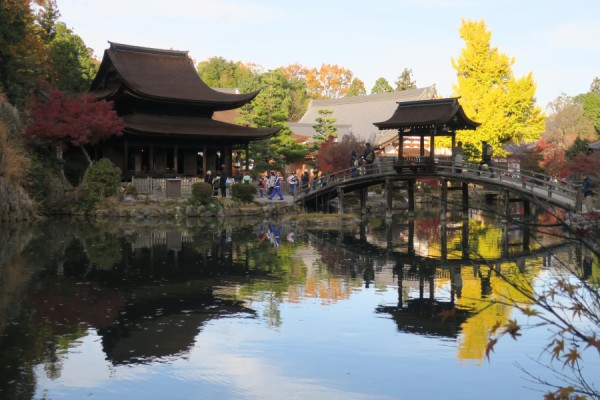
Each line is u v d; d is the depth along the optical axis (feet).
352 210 186.60
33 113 156.15
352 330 52.13
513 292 65.87
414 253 96.68
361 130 293.23
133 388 39.19
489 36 219.41
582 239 18.08
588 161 150.61
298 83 407.64
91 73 250.98
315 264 85.61
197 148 187.62
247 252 96.02
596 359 43.70
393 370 42.47
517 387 39.11
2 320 54.29
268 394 38.34
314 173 207.21
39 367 42.75
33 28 211.82
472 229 135.33
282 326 53.31
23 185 145.79
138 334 50.55
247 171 189.57
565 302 57.82
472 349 46.83
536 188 129.59
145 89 185.57
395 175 153.17
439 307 60.03
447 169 148.15
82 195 150.71
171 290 67.26
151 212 150.61
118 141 175.94
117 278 73.46
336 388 39.24
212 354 45.70
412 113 151.02
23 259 85.66
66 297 63.26
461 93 222.28
